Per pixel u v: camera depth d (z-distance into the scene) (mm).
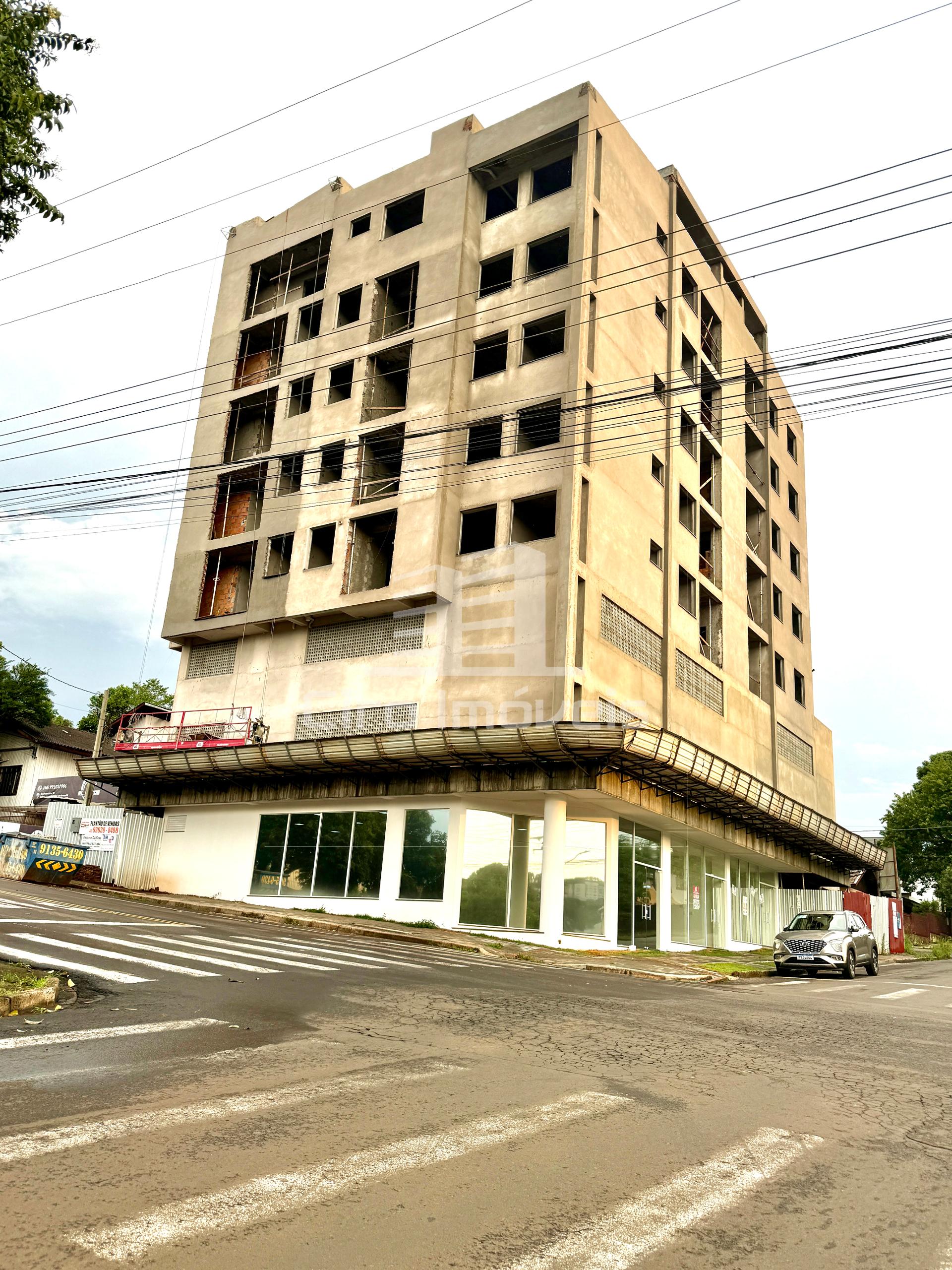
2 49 8961
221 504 37125
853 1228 4352
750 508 44688
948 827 63312
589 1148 5309
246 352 38875
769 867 41625
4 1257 3469
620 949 26750
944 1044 10508
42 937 13430
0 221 9789
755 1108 6609
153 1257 3568
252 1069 6691
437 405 30219
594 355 28922
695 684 33531
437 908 25797
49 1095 5676
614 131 32375
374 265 34438
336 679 30812
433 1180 4613
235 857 31922
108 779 34719
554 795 25203
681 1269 3773
